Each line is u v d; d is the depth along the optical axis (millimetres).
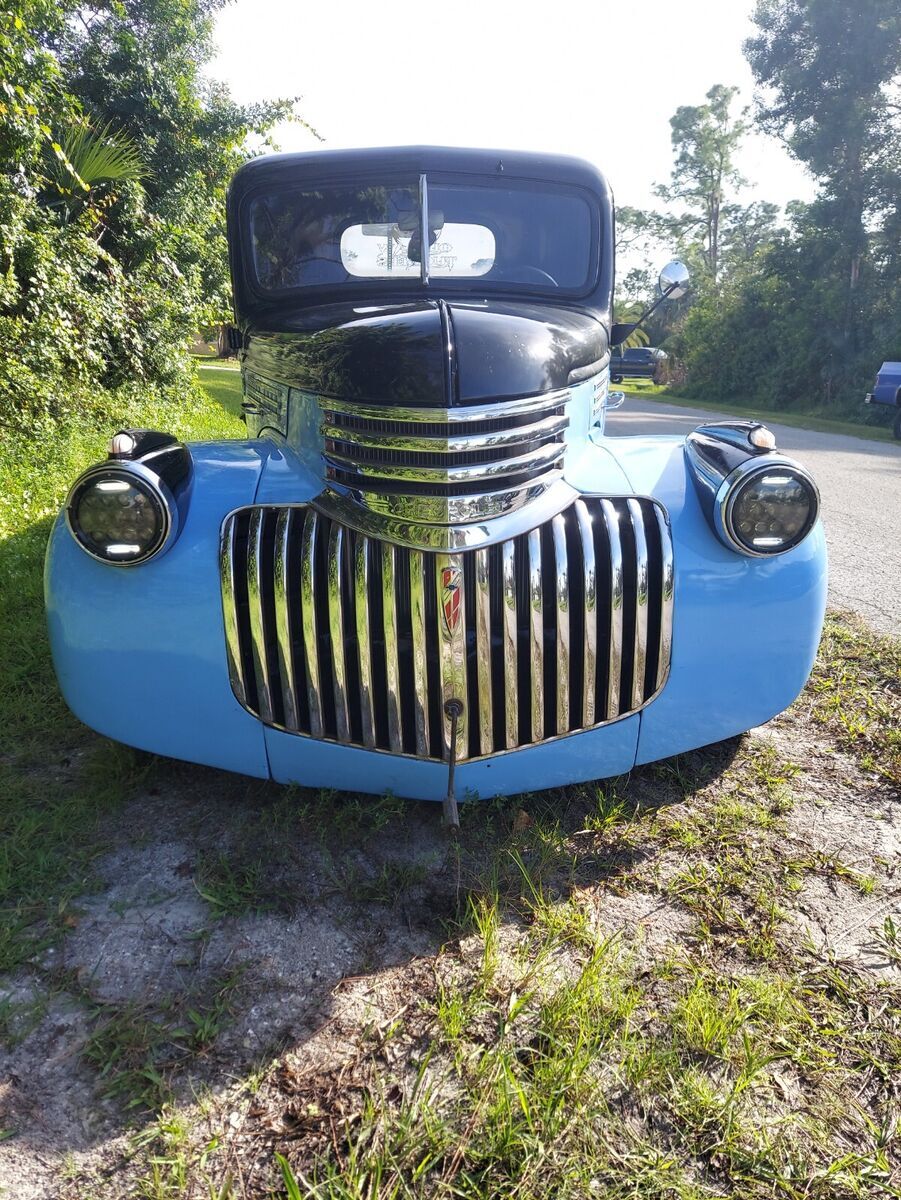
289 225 3350
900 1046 1703
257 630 2195
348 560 2150
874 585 4902
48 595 2346
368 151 3264
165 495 2172
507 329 2195
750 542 2271
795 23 26297
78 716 2383
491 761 2256
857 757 2873
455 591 2080
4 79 7164
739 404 29750
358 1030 1743
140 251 10133
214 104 12750
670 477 2408
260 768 2322
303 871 2229
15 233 7008
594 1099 1568
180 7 12680
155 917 2059
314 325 2695
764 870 2260
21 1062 1665
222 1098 1592
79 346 7699
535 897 2131
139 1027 1742
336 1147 1487
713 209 50219
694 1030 1709
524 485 2137
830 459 10852
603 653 2275
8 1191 1424
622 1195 1405
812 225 27062
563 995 1771
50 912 2057
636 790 2617
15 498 5305
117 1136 1524
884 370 15391
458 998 1795
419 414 2010
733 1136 1498
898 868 2281
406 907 2107
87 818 2426
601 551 2234
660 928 2039
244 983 1859
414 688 2156
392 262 3328
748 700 2402
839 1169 1453
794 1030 1734
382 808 2424
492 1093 1574
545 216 3336
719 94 47688
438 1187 1414
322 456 2268
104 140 9000
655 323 41469
